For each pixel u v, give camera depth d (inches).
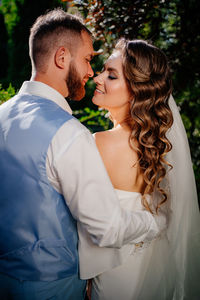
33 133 40.0
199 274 56.2
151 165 52.5
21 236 40.4
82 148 39.4
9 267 40.7
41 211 40.2
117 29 85.3
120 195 52.9
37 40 45.1
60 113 41.8
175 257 55.0
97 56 112.7
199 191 108.2
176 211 55.2
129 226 41.6
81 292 49.0
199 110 110.7
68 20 46.1
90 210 38.8
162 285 54.2
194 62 99.6
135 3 83.3
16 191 40.0
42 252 40.9
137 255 52.6
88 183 38.7
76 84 48.3
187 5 95.7
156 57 53.3
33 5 183.9
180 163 55.6
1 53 243.8
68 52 45.6
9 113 43.3
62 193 42.0
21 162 39.9
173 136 56.2
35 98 44.1
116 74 53.7
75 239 45.8
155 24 94.5
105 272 52.7
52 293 42.4
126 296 52.3
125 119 56.0
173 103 58.8
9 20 187.6
